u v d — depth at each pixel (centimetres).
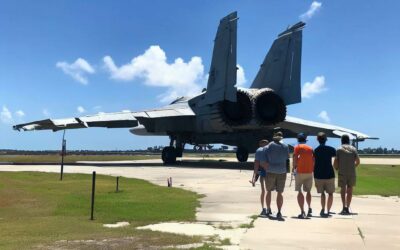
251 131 3222
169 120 3444
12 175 2234
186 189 1672
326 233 866
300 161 1079
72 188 1688
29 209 1179
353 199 1417
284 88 3011
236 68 2764
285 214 1107
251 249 736
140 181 2017
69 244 764
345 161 1123
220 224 962
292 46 3002
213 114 3042
